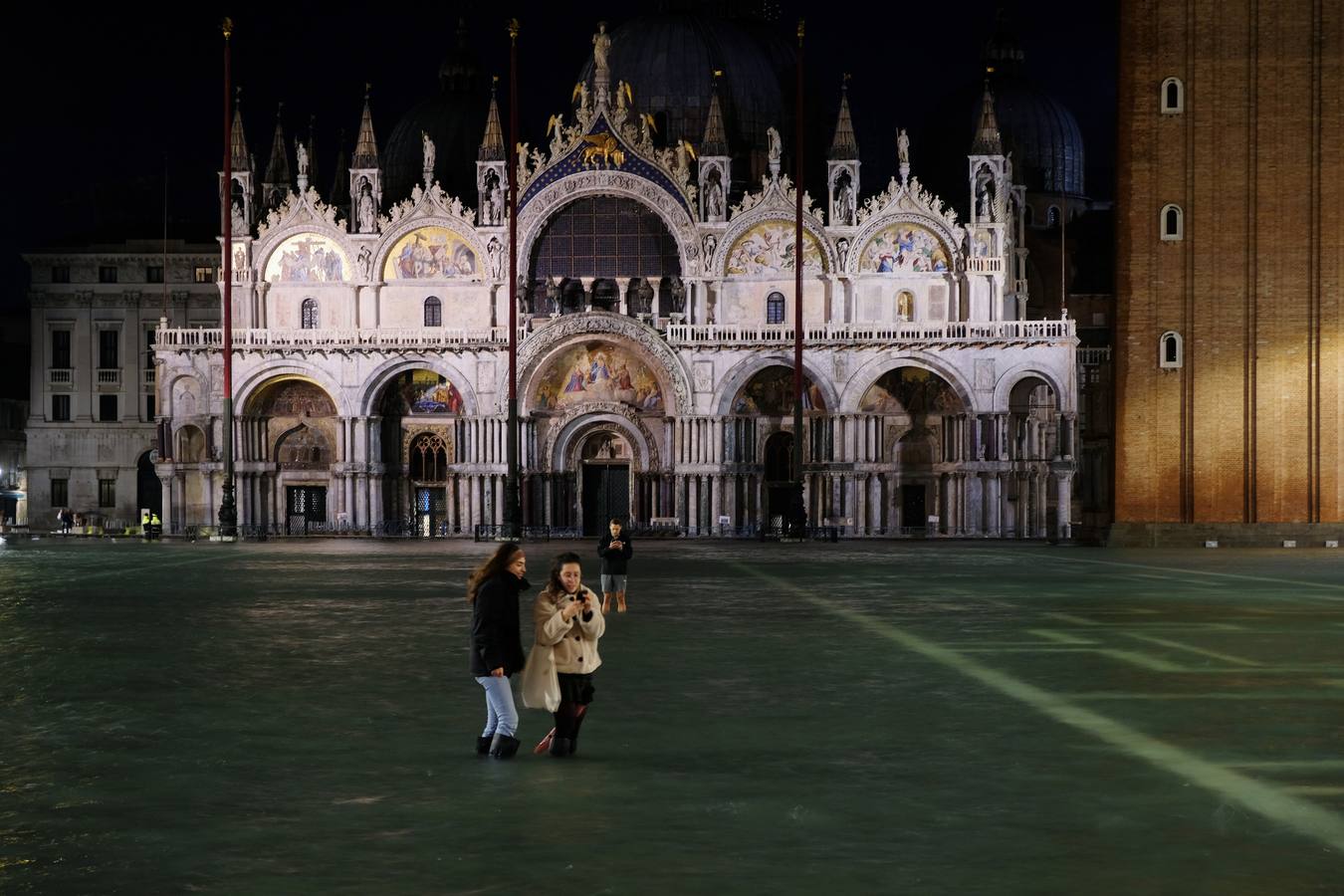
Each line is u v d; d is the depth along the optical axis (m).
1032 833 17.98
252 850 17.33
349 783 20.84
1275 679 30.61
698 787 20.45
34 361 143.12
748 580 60.62
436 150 139.50
